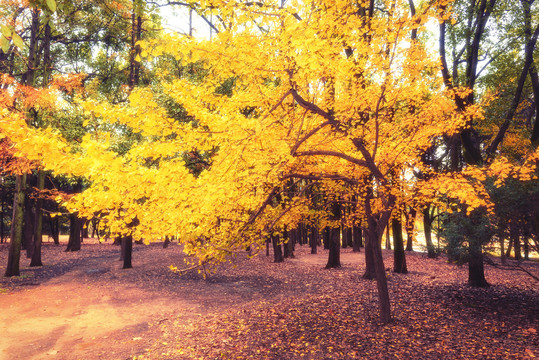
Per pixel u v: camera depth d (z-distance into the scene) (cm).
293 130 497
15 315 802
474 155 1045
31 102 1188
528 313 698
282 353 545
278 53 350
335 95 555
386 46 470
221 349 575
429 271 1367
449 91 549
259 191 462
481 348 521
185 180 311
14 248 1366
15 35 234
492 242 719
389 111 580
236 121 337
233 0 323
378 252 682
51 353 570
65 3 381
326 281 1203
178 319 775
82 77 1371
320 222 855
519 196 652
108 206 293
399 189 630
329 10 370
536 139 1084
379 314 727
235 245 486
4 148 984
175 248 2780
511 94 1159
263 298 978
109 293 1058
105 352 576
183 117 1224
